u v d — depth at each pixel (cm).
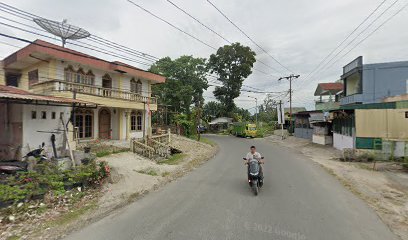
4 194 611
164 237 502
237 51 4962
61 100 1036
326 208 671
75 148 1325
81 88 1712
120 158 1359
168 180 1001
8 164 875
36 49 1423
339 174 1135
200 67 4250
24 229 532
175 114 3509
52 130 1191
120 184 882
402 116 1593
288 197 772
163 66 3788
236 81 5150
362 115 1672
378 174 1143
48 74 1586
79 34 1623
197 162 1470
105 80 1986
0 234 507
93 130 1895
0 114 1104
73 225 554
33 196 677
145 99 2288
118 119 2052
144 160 1396
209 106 6406
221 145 2666
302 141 3033
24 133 1051
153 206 694
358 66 2230
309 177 1067
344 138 1984
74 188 791
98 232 528
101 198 738
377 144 1611
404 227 553
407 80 2138
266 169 1257
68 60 1605
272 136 4094
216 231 529
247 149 2269
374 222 579
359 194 812
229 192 831
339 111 1919
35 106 1102
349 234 514
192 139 2889
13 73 1881
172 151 1873
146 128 2369
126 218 606
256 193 796
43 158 972
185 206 691
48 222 567
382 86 2178
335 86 3447
